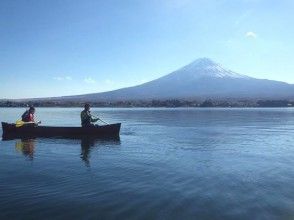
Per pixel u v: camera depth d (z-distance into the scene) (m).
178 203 10.84
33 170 15.16
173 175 14.28
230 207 10.52
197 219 9.66
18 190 12.05
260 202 10.96
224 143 23.95
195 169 15.43
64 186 12.58
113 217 9.77
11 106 146.38
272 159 17.89
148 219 9.64
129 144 23.27
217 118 53.31
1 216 9.78
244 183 13.10
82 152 20.03
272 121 46.25
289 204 10.78
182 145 22.88
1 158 18.14
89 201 10.97
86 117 26.97
